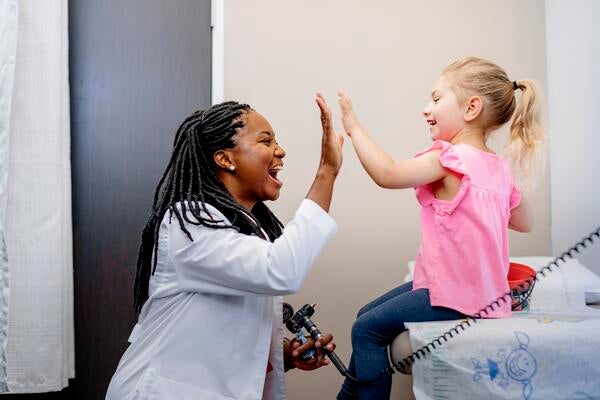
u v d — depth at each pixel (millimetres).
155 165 1675
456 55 1647
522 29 1646
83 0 1658
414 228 1625
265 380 1096
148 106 1679
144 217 1669
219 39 1647
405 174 1071
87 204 1654
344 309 1605
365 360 1071
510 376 875
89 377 1648
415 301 1067
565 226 1476
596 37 1323
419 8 1648
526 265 1179
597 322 918
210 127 1054
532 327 903
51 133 1504
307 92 1615
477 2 1655
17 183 1488
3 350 1457
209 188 1053
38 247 1487
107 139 1664
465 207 1040
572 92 1441
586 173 1364
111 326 1660
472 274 1021
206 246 965
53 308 1492
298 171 1604
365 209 1618
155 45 1682
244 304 1017
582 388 844
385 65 1637
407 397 1434
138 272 1113
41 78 1502
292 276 938
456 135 1150
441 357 927
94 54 1661
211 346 982
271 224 1229
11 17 1454
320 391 1586
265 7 1611
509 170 1137
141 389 955
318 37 1625
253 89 1601
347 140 1619
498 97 1116
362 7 1639
